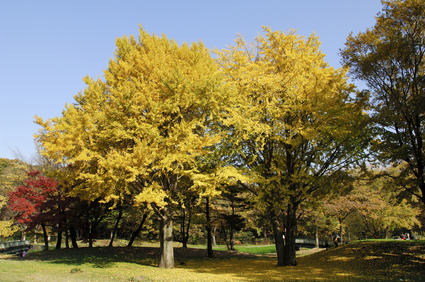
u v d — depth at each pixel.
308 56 13.73
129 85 13.09
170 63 14.32
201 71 14.10
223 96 13.11
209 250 22.12
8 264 13.93
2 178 31.41
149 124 12.29
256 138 13.66
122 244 31.72
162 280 10.56
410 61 12.59
